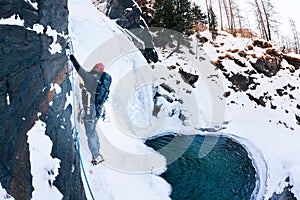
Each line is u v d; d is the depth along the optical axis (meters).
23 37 2.47
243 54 20.59
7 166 2.03
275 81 19.39
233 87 18.02
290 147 12.42
